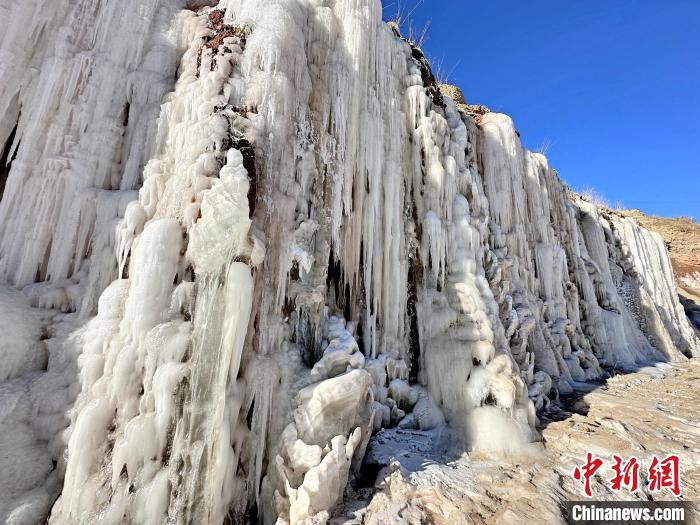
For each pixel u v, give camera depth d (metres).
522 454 5.73
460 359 7.02
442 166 9.13
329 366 5.41
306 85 6.84
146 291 4.42
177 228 4.75
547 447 6.14
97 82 6.38
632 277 19.02
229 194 4.68
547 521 3.97
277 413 4.87
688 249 32.31
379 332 7.45
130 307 4.43
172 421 4.07
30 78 6.00
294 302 5.93
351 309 7.20
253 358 4.91
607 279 16.89
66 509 3.70
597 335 14.20
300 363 5.49
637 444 6.11
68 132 6.01
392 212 8.05
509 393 6.32
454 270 8.52
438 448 5.94
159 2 7.48
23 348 4.83
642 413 7.78
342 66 7.64
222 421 4.10
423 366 7.57
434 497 4.34
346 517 3.99
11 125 5.94
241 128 5.51
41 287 5.30
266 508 4.35
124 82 6.66
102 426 4.08
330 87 7.43
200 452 3.98
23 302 5.10
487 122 12.84
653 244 21.41
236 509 4.26
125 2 6.96
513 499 4.43
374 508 4.11
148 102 6.64
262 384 4.86
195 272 4.63
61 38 6.17
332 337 6.14
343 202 7.24
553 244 13.38
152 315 4.40
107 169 6.25
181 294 4.51
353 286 7.31
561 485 4.86
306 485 3.99
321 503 3.98
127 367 4.22
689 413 7.88
